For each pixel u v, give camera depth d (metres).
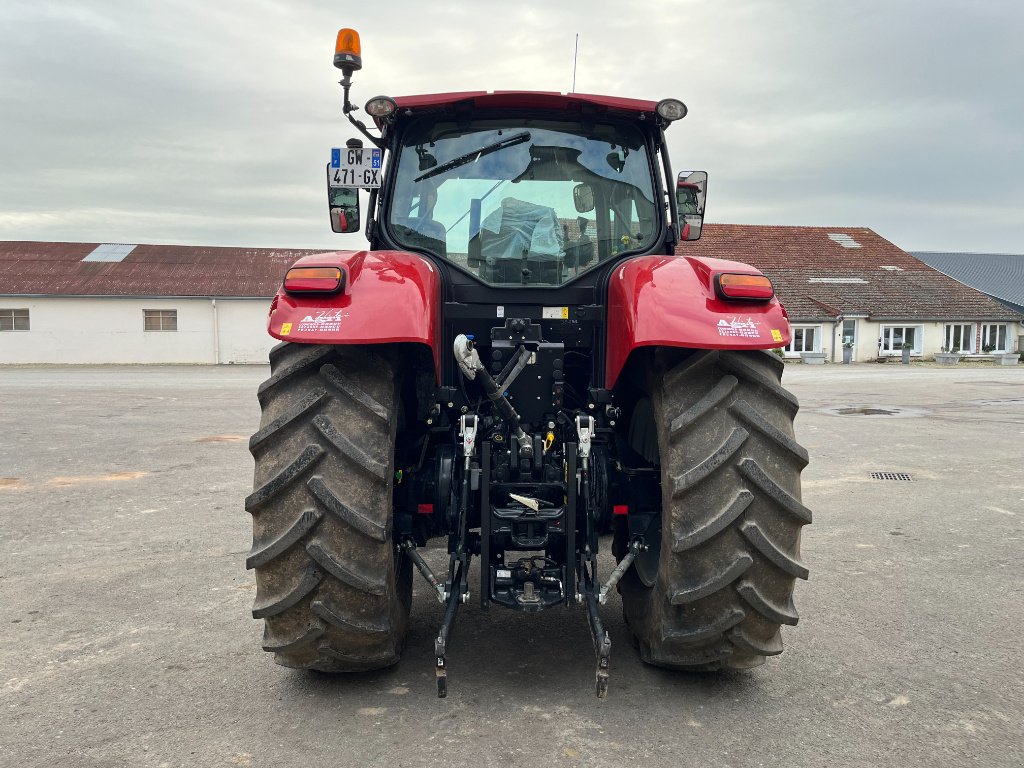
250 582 4.23
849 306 35.50
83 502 6.18
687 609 2.62
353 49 3.07
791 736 2.58
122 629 3.54
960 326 36.44
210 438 9.75
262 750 2.50
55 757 2.46
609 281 3.07
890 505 6.11
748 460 2.54
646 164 3.45
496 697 2.85
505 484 2.96
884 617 3.68
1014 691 2.92
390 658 2.82
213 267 35.12
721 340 2.54
